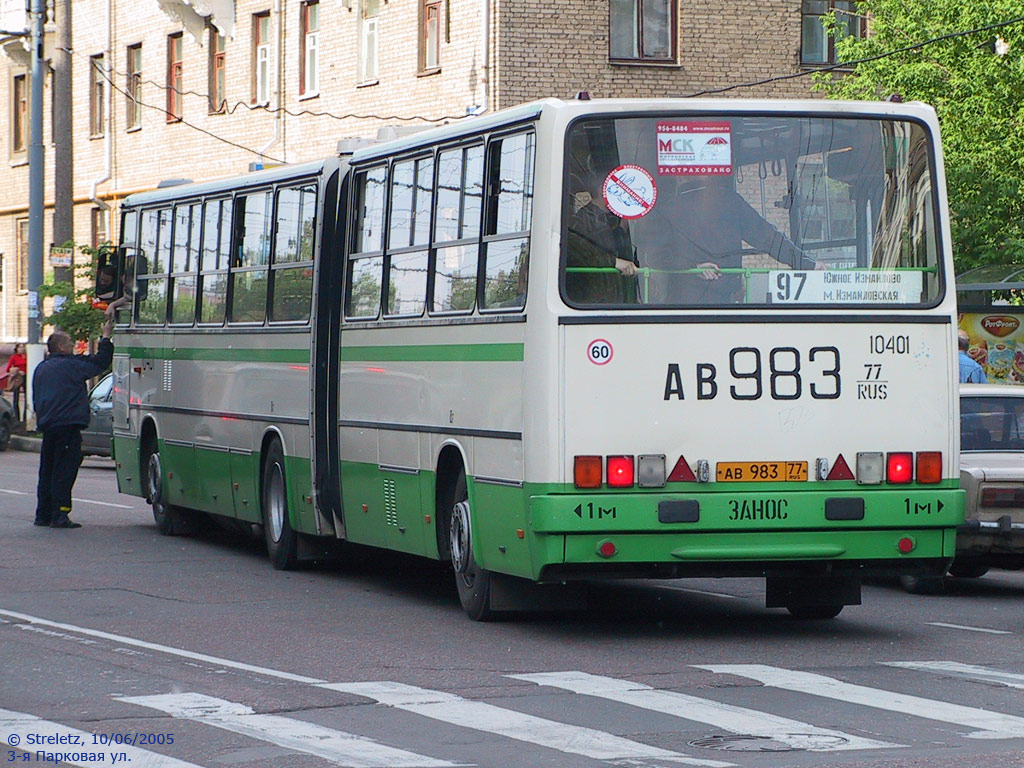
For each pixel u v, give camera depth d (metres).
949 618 16.66
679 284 14.70
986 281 30.20
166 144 52.34
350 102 44.16
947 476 15.13
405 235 17.33
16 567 20.17
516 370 14.76
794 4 41.56
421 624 15.88
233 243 21.92
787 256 14.91
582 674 13.05
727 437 14.63
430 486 16.56
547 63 39.62
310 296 19.33
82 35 56.88
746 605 17.62
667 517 14.44
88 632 15.10
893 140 15.32
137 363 25.70
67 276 45.75
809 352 14.85
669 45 40.84
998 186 31.61
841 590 16.23
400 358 17.22
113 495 31.19
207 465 22.69
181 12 49.44
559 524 14.26
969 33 31.31
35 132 45.50
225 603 17.28
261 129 47.66
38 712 11.40
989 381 29.64
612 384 14.48
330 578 19.67
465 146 16.14
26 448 45.69
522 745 10.38
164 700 11.82
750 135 14.98
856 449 14.90
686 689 12.39
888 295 15.14
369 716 11.29
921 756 10.14
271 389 20.45
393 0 42.44
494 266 15.38
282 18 46.72
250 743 10.41
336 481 19.05
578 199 14.59
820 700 11.99
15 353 50.41
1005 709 11.71
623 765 9.84
